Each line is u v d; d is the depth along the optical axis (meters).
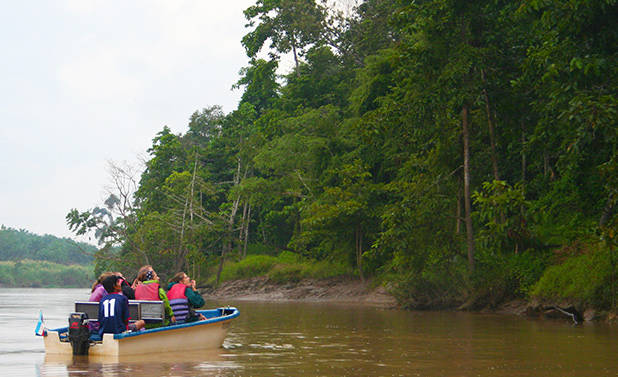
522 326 15.43
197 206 49.81
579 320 16.84
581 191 21.47
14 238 171.38
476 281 21.95
